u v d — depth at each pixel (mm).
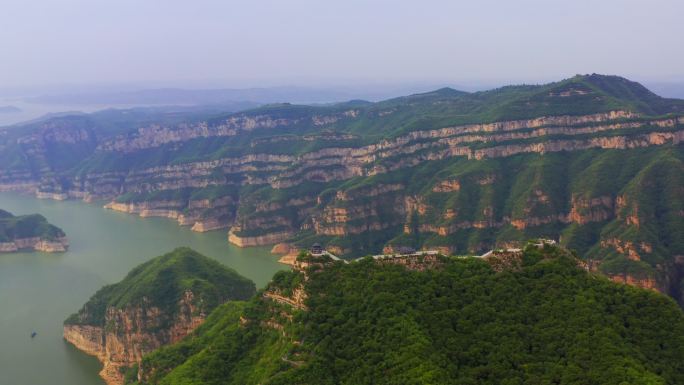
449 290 139750
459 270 145875
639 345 124500
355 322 134250
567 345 122875
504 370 118812
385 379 118312
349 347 129250
